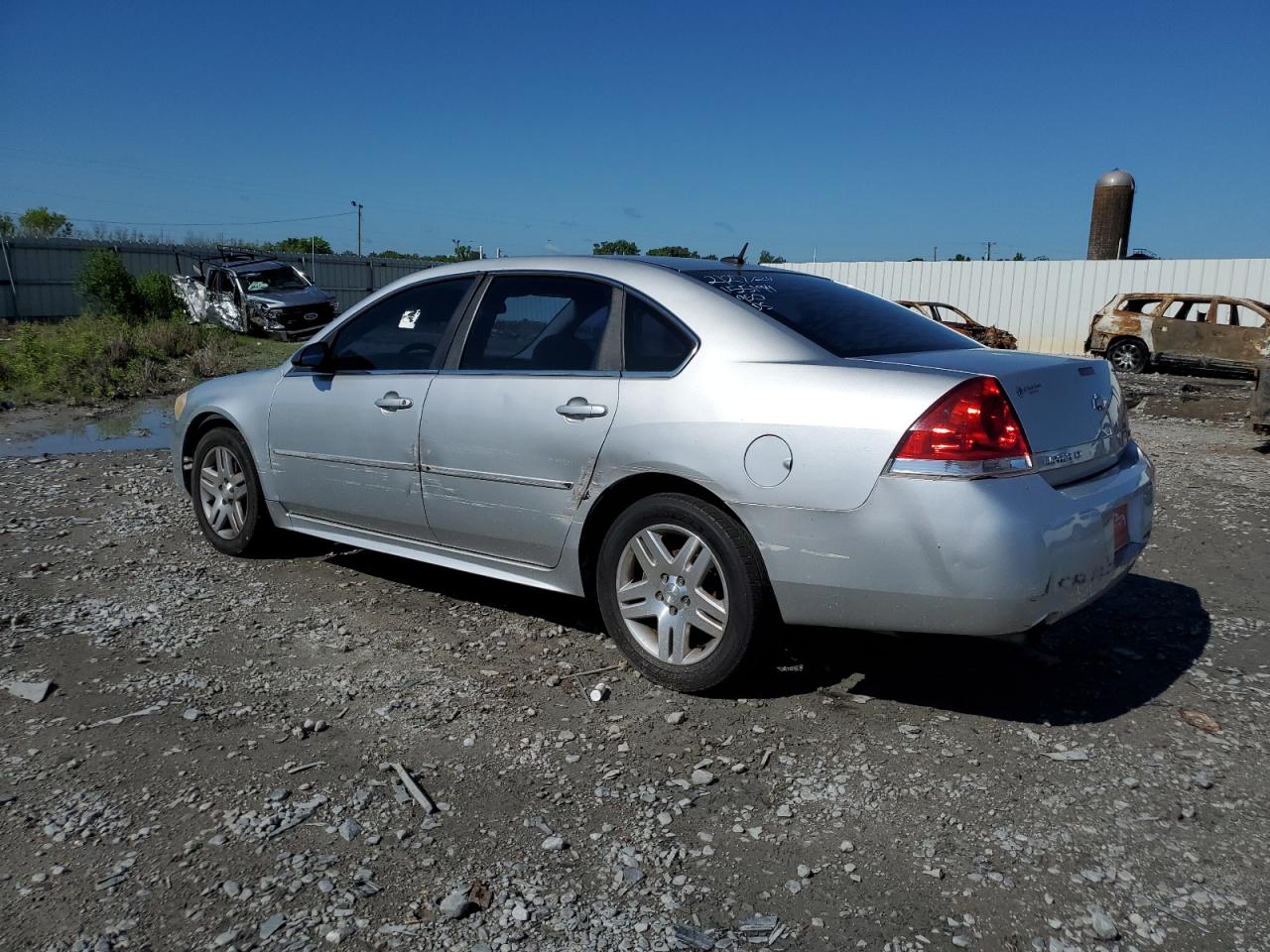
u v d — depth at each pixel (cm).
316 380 477
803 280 421
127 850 256
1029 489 303
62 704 343
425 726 333
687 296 366
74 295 2705
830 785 297
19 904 234
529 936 226
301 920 230
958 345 380
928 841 268
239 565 516
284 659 389
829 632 424
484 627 429
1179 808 287
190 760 305
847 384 318
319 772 300
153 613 439
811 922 233
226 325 2347
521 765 307
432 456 420
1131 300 1967
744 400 333
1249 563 546
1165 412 1334
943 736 331
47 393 1343
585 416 368
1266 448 1004
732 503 332
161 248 2947
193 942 222
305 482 480
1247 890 248
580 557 387
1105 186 3198
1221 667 394
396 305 458
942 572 300
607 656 397
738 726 336
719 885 247
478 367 413
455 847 261
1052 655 404
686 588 354
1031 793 294
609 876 250
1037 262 2684
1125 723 343
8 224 3569
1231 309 1856
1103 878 252
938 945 225
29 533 572
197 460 541
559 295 399
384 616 441
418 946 222
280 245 5241
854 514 310
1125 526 345
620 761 311
